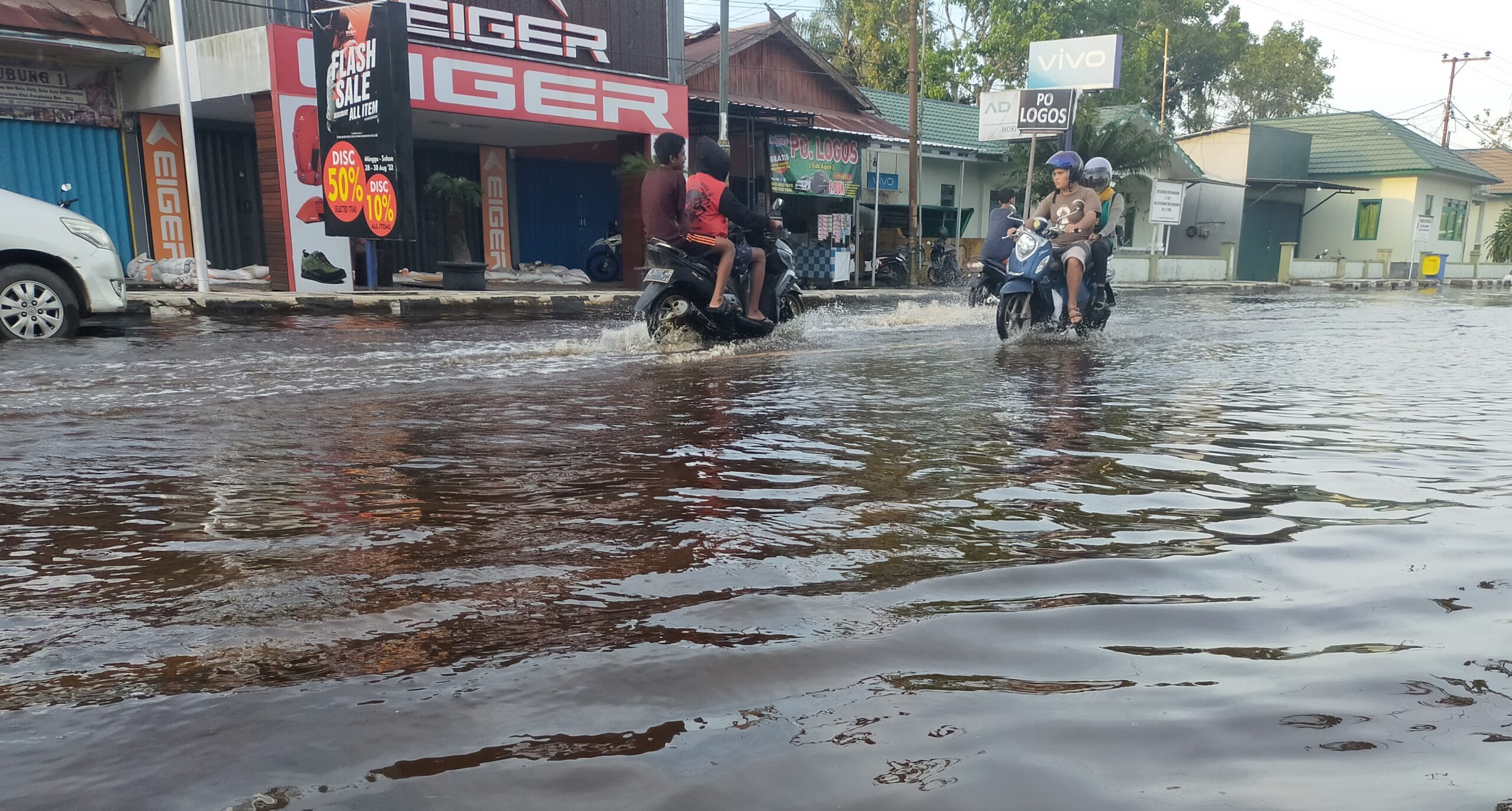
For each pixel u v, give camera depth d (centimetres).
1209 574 199
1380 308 1509
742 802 109
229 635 164
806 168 1969
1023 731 127
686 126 1784
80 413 424
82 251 778
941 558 211
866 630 165
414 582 194
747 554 214
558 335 831
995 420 414
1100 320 914
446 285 1434
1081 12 4350
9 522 243
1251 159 3347
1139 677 145
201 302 1077
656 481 293
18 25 1298
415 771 117
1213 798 109
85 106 1454
